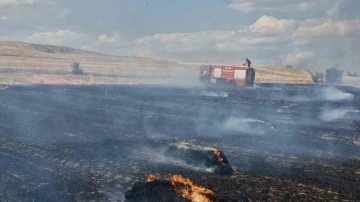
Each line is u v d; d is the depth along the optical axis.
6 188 18.61
